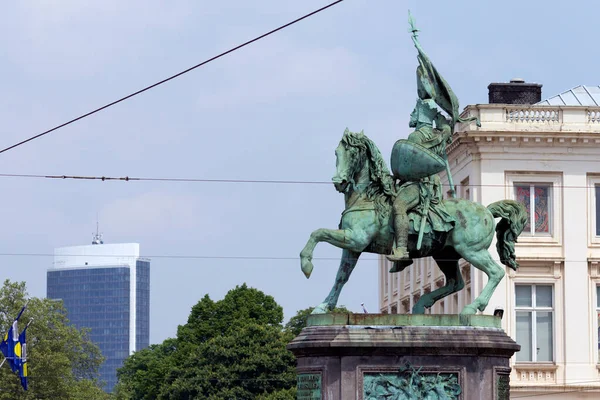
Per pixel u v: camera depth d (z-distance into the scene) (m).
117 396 145.75
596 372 80.12
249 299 111.44
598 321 80.81
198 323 111.19
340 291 36.34
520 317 80.38
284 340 100.81
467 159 82.31
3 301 109.38
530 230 81.19
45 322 109.75
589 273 81.00
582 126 81.50
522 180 81.38
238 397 99.00
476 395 35.44
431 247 36.78
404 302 95.56
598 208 81.75
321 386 35.12
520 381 79.69
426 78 37.81
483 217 37.06
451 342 35.25
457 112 37.84
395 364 35.19
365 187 36.38
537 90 87.44
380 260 105.25
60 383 106.19
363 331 35.16
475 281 79.00
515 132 80.81
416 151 36.28
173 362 109.62
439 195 37.00
